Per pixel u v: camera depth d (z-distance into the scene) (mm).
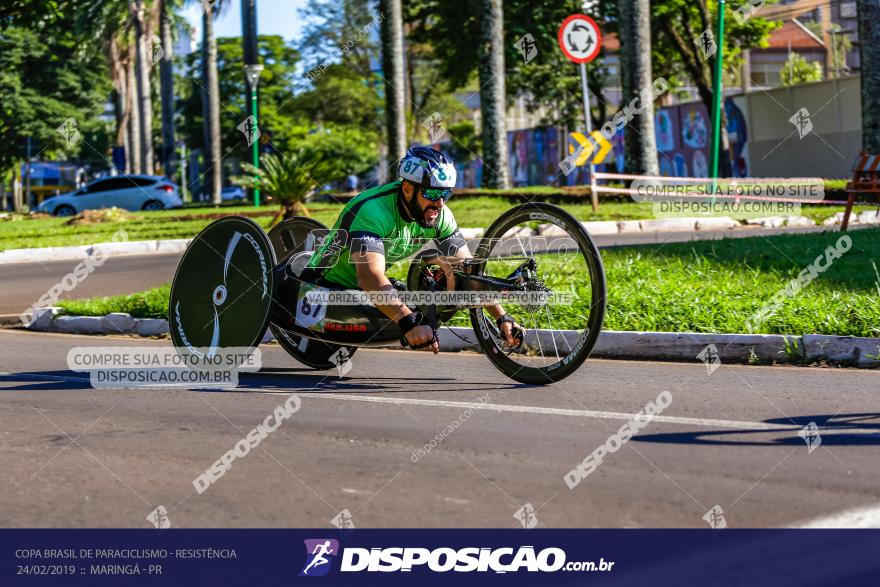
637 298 8734
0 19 38969
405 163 6016
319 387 6535
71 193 38094
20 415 5715
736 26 39531
